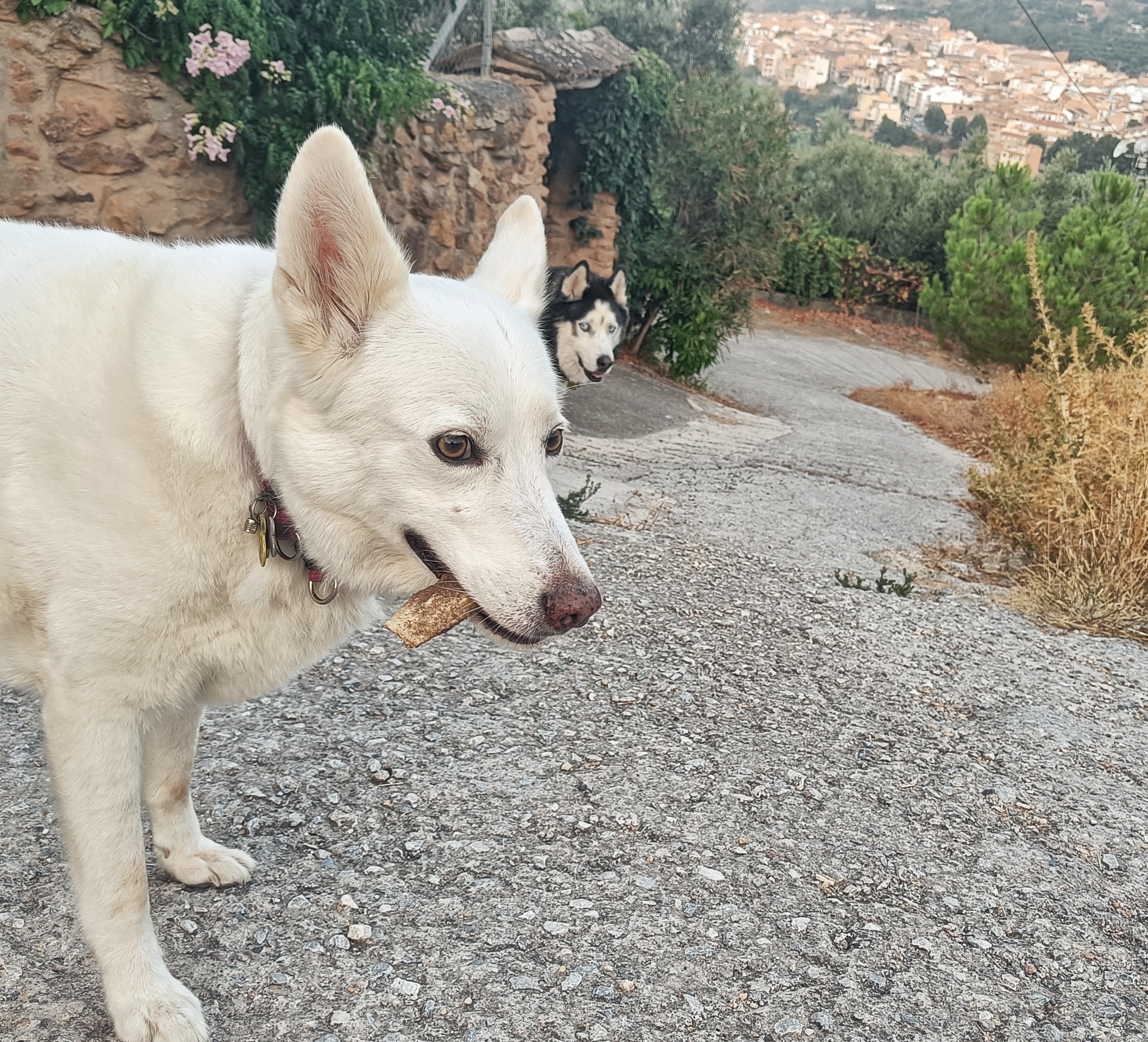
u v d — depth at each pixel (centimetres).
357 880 80
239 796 88
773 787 101
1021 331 497
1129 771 117
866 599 167
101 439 61
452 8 325
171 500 61
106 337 63
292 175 57
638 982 73
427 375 61
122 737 64
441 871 82
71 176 191
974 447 420
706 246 445
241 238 226
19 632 65
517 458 65
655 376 441
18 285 65
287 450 61
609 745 104
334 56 236
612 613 138
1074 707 134
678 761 103
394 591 66
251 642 66
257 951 72
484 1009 69
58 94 186
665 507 220
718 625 142
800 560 192
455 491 63
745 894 84
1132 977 82
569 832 89
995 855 96
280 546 64
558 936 77
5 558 62
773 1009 73
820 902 85
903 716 122
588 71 360
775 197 447
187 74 205
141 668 63
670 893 83
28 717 96
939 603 175
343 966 71
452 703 108
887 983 77
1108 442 201
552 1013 69
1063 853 98
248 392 62
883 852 93
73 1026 65
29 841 80
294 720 101
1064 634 171
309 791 90
